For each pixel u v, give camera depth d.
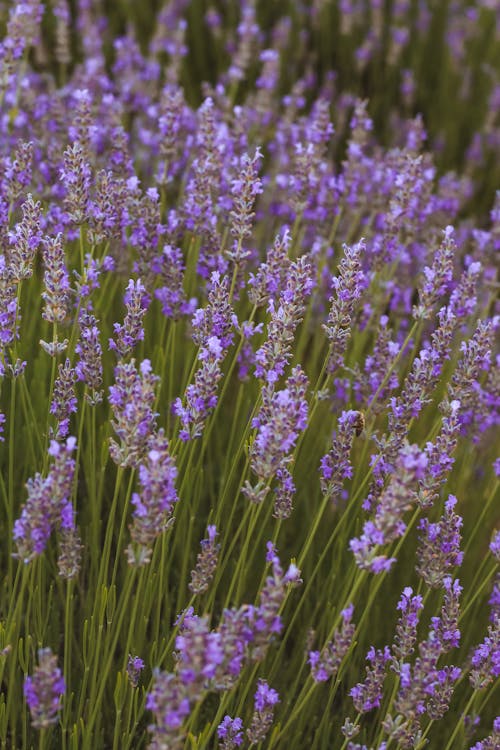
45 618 3.67
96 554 3.75
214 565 3.11
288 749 3.68
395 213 4.51
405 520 4.15
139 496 2.85
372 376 4.16
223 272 4.30
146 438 3.01
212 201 4.69
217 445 4.50
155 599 3.88
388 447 3.67
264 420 3.24
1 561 4.00
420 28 8.65
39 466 4.02
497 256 5.18
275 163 5.76
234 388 4.78
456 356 4.72
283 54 8.26
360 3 8.65
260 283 3.63
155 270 4.24
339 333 3.61
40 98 5.68
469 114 8.55
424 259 5.16
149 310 4.60
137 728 3.82
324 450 4.46
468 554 4.43
